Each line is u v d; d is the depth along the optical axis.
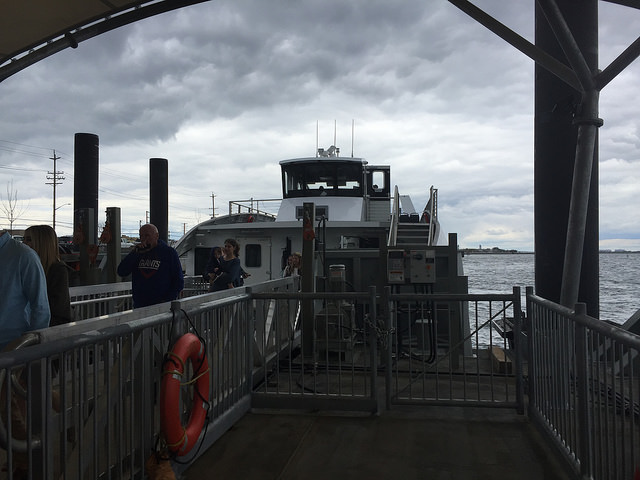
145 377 3.36
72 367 2.65
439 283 7.83
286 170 15.00
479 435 4.46
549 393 4.23
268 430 4.61
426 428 4.63
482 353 7.68
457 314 6.92
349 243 12.53
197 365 3.81
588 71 5.23
